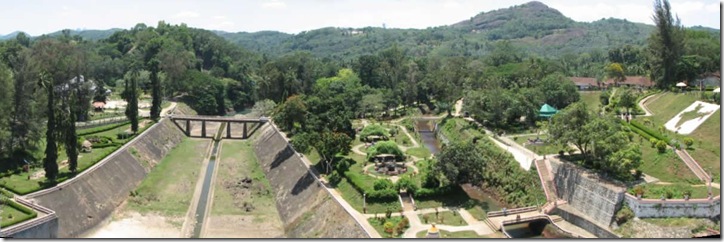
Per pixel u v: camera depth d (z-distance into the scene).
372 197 121.62
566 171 122.06
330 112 183.50
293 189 145.38
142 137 186.50
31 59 176.00
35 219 104.50
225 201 143.38
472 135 172.62
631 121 150.25
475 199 127.75
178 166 177.25
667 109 162.25
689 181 112.81
